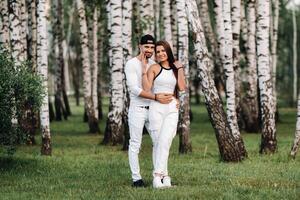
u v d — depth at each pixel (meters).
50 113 33.31
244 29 27.30
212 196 9.56
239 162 13.96
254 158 14.73
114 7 18.80
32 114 18.92
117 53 19.17
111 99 19.50
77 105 51.31
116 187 10.48
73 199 9.45
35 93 13.08
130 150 10.64
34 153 16.34
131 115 10.59
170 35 20.95
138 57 10.59
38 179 11.62
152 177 11.74
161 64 10.54
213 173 12.23
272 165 13.44
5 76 12.53
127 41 18.09
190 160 14.52
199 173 12.20
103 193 9.88
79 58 53.88
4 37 20.00
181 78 10.55
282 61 61.06
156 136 10.51
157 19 29.42
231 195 9.52
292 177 11.56
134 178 10.66
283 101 56.28
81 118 35.88
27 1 26.73
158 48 10.47
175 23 26.83
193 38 14.03
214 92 14.05
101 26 34.38
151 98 10.38
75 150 17.47
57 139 21.61
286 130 24.97
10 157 14.26
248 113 24.20
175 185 10.76
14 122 13.45
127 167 13.23
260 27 15.62
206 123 30.33
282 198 9.40
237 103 24.14
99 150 17.50
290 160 14.29
